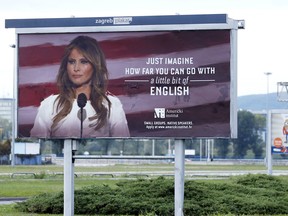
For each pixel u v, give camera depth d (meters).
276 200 31.08
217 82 23.69
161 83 23.97
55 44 24.55
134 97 24.11
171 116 23.91
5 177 59.38
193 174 65.00
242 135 165.38
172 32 23.91
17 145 112.50
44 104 24.61
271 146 57.94
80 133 24.39
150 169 80.81
